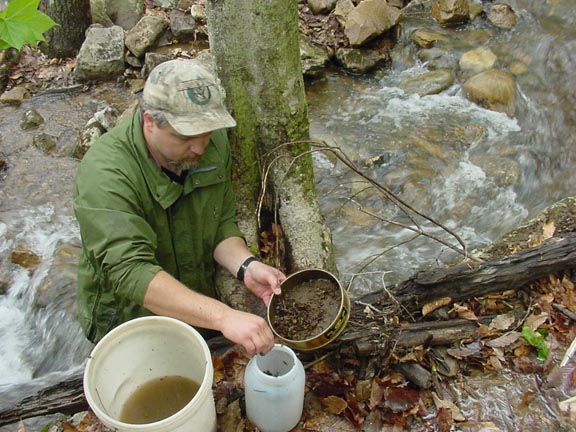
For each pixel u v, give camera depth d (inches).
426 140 168.6
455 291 106.3
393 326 100.0
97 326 106.2
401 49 203.8
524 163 158.2
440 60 195.2
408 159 162.2
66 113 191.3
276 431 88.7
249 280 97.7
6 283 142.1
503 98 176.7
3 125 187.9
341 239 142.0
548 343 102.0
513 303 108.7
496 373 99.0
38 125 186.4
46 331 130.9
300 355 99.3
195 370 84.9
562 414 92.7
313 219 121.1
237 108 112.3
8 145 179.8
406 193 152.6
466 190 151.9
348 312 86.4
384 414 93.0
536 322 104.4
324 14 212.7
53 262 142.3
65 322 129.5
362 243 140.6
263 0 101.7
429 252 136.4
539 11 205.3
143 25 201.6
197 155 86.5
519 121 172.9
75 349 125.4
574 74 181.6
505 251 120.4
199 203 96.3
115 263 84.0
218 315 81.0
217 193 98.4
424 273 106.3
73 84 202.8
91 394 74.0
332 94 192.4
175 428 71.9
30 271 143.3
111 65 199.9
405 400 93.4
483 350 101.2
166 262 100.9
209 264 106.9
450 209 147.8
